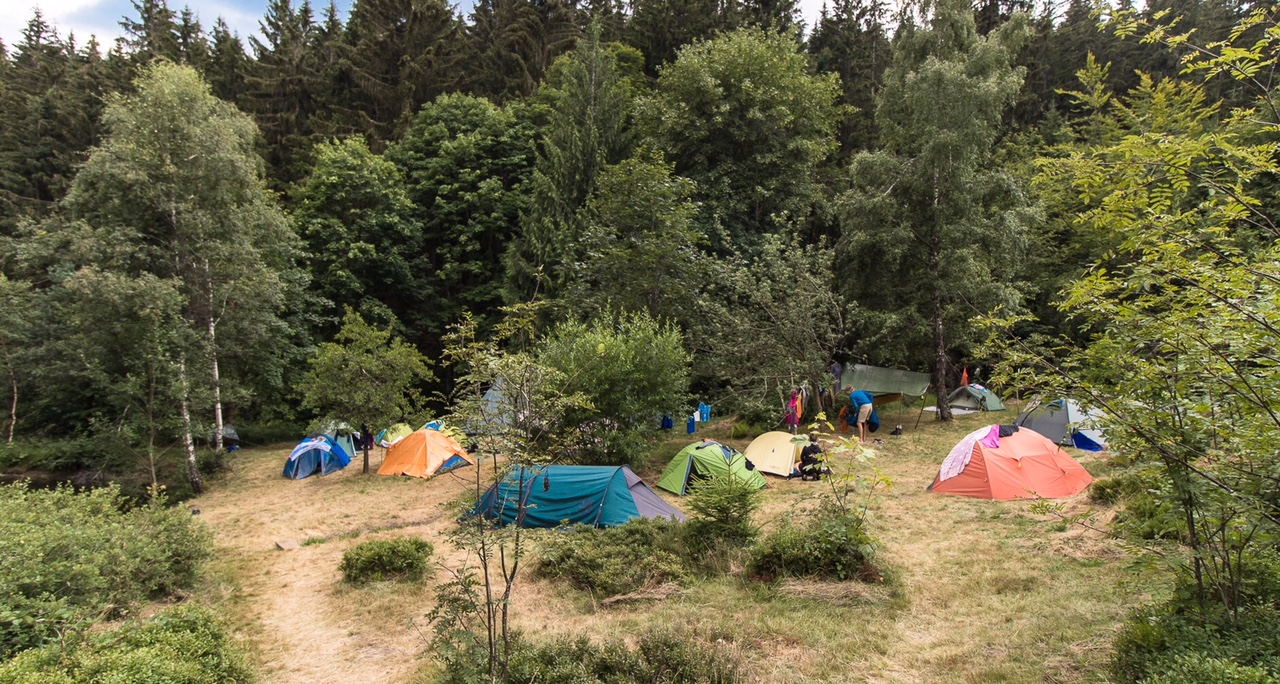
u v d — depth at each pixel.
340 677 6.82
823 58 37.62
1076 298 4.76
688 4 35.38
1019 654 6.04
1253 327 3.92
